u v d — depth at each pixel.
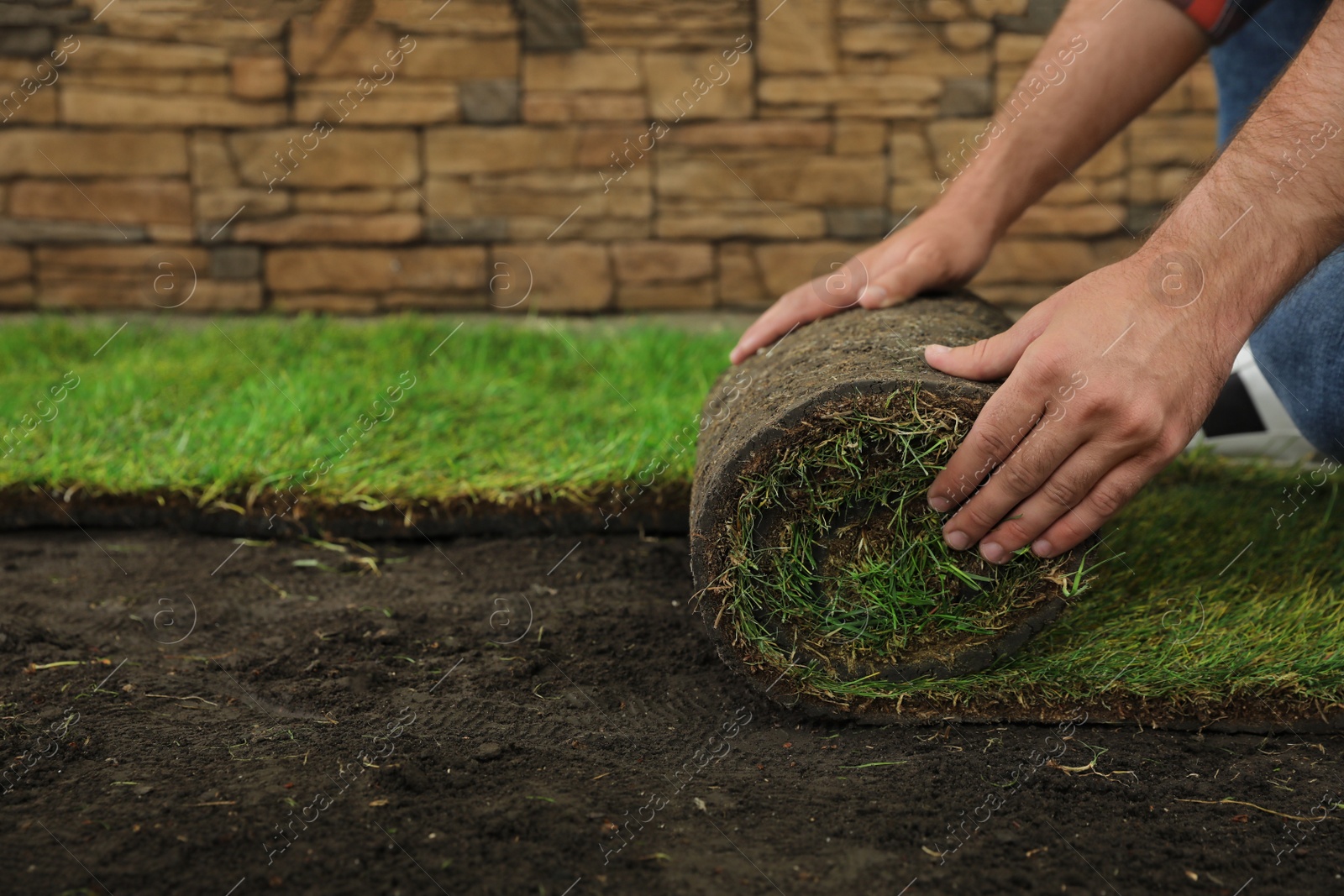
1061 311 1.38
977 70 3.66
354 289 3.95
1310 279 1.86
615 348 3.33
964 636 1.55
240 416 2.57
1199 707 1.56
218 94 3.75
